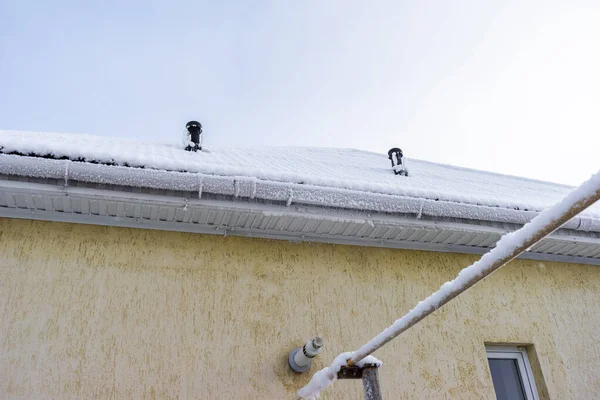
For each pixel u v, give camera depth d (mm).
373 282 4434
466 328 4508
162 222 4039
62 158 3543
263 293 4059
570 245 4875
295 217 4008
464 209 4348
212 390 3574
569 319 4871
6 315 3430
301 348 3760
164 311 3744
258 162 5371
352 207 4090
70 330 3492
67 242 3807
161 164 3695
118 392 3387
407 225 4297
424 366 4203
